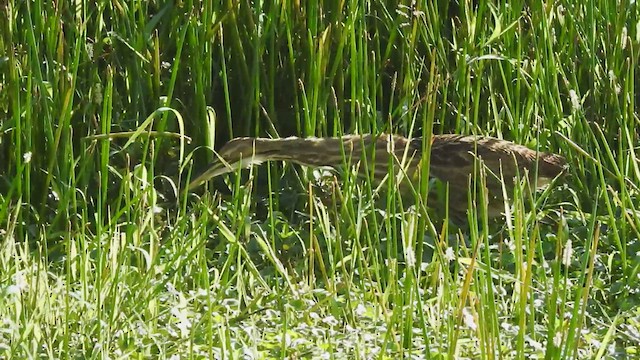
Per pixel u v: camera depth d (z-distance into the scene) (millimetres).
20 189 10078
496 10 11953
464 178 10945
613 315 8883
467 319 7020
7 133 10617
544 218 10578
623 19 11641
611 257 9461
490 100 11875
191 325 7766
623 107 10836
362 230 10133
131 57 11023
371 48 11766
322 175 11352
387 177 9695
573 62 11586
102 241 9609
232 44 11305
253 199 10969
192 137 11219
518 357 6926
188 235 9641
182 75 11336
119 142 11023
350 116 11688
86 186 10539
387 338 7391
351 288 8922
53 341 7707
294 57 11531
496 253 9852
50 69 10438
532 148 11539
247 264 9359
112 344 7727
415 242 9039
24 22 10664
